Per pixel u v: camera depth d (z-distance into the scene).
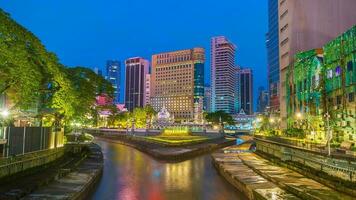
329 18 84.69
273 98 150.50
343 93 53.00
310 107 67.25
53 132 35.00
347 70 52.16
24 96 25.16
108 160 47.25
